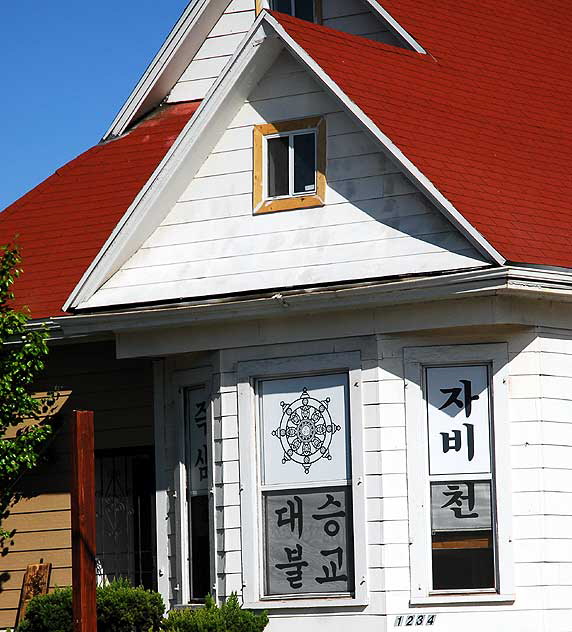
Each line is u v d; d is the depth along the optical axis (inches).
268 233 660.1
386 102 655.8
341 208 645.3
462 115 693.9
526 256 604.7
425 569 616.7
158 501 696.4
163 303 663.8
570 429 629.9
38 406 735.1
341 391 635.5
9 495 749.9
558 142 724.0
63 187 847.1
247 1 845.2
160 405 700.0
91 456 560.4
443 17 803.4
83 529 553.3
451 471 622.5
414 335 626.2
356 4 783.1
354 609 618.5
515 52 811.4
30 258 788.6
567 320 635.5
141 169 827.4
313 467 637.3
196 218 677.9
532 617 611.8
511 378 623.8
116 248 679.1
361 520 620.4
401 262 620.7
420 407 624.4
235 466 652.1
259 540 644.1
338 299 624.7
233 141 674.2
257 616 621.6
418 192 626.2
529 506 618.2
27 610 656.4
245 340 655.1
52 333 722.2
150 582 741.3
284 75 664.4
